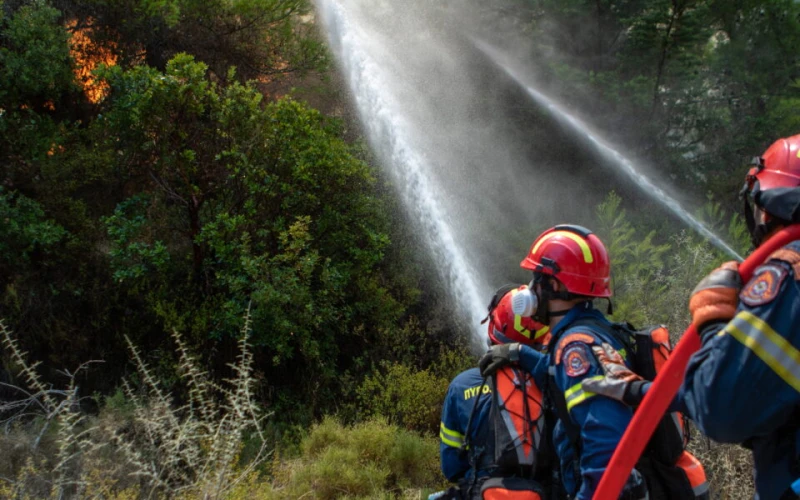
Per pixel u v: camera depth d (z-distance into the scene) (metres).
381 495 4.75
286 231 6.55
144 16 7.89
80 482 3.81
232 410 4.10
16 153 6.80
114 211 6.78
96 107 8.02
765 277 1.56
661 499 2.13
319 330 6.60
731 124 11.62
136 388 6.03
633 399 1.98
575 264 2.40
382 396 6.18
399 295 7.43
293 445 5.51
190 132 6.81
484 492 2.51
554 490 2.50
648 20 10.38
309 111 7.04
